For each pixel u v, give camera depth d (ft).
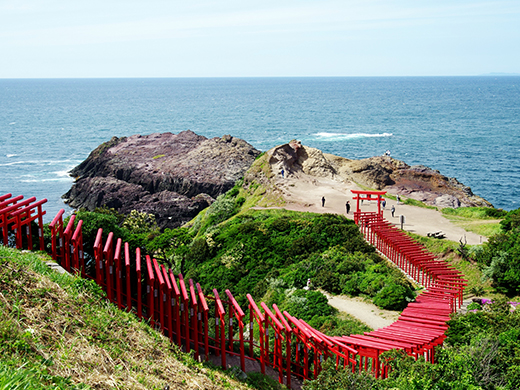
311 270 110.11
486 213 158.10
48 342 38.22
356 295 99.35
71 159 429.79
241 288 111.55
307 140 538.06
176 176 314.55
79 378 35.78
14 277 44.19
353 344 62.49
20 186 335.67
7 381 28.45
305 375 65.67
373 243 127.03
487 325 69.56
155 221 257.55
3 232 57.62
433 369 48.24
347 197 178.50
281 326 64.49
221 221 176.14
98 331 44.34
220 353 64.08
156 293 63.16
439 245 125.18
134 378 39.96
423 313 80.02
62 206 301.02
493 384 50.24
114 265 65.51
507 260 103.30
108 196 295.69
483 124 650.02
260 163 200.34
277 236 129.70
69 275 52.80
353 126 650.02
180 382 44.52
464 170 369.09
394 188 218.79
